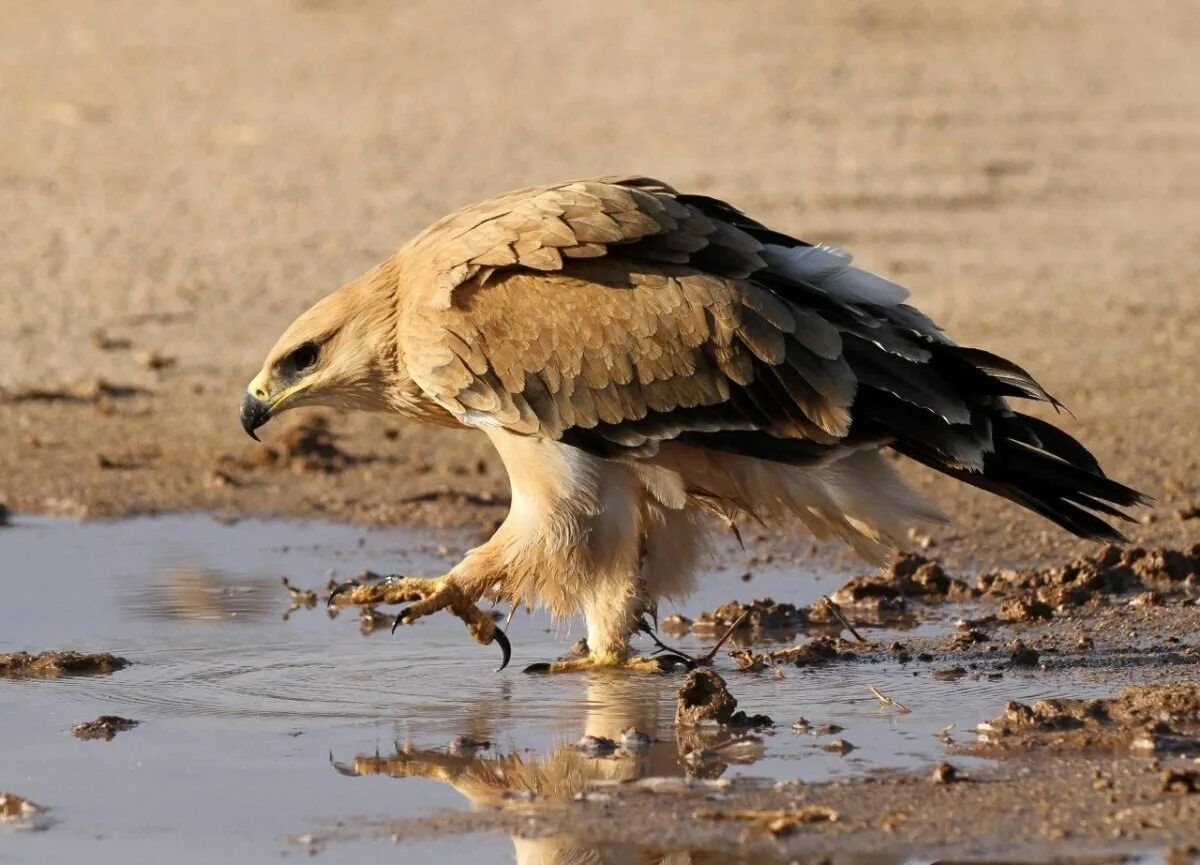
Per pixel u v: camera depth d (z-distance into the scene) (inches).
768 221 1156.5
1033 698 450.6
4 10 1904.5
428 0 1967.3
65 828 378.6
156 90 1578.5
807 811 371.9
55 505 699.4
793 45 1753.2
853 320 468.8
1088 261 1084.5
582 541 492.1
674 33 1807.3
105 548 640.4
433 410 530.6
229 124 1462.8
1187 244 1125.7
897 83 1600.6
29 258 1099.3
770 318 470.3
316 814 383.6
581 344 482.6
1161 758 400.5
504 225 493.7
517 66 1672.0
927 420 461.7
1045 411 796.0
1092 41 1792.6
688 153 1347.2
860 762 404.2
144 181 1288.1
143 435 791.7
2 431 797.9
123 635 530.9
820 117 1471.5
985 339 920.9
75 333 956.6
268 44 1768.0
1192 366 865.5
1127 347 904.9
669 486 490.6
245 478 734.5
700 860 354.0
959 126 1448.1
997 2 1968.5
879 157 1344.7
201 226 1171.9
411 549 638.5
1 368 895.7
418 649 518.3
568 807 382.3
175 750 425.7
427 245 514.6
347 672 491.8
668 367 476.4
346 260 1089.4
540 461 490.6
